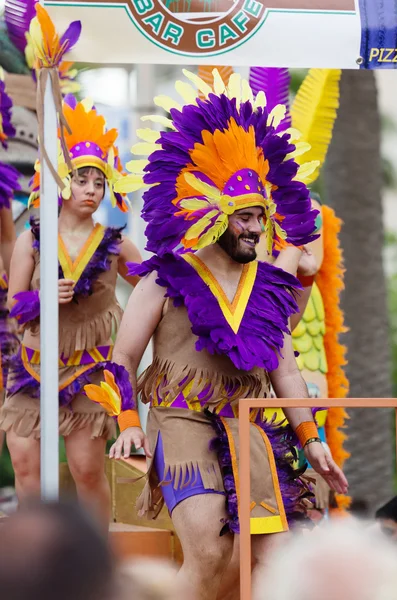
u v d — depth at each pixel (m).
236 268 7.12
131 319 7.05
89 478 8.66
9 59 8.46
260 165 7.11
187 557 6.66
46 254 6.73
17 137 8.73
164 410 6.94
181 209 6.93
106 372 6.85
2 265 8.79
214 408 6.90
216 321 6.79
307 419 7.22
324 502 9.40
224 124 7.02
